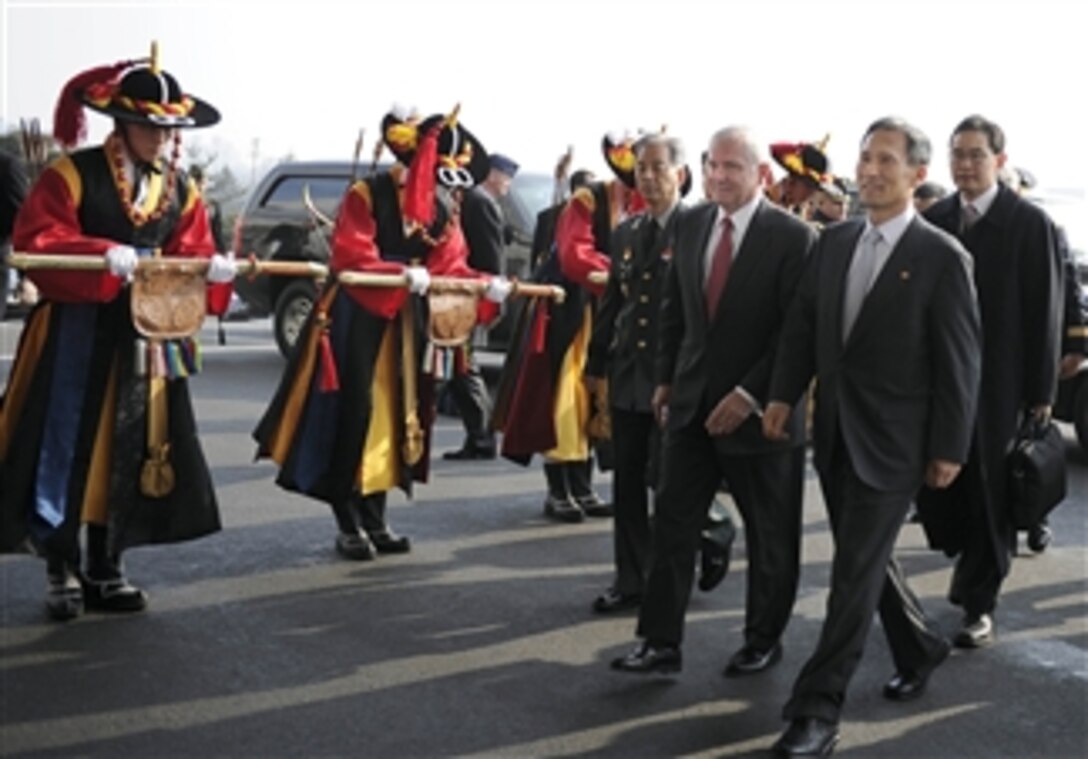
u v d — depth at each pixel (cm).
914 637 461
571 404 664
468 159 600
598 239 638
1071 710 462
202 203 529
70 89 493
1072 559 655
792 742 410
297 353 593
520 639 512
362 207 586
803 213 688
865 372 416
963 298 411
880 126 415
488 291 612
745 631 491
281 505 698
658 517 470
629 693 462
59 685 451
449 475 786
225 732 421
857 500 414
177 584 562
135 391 512
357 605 545
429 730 427
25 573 567
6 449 500
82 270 483
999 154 517
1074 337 581
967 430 412
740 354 454
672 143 527
